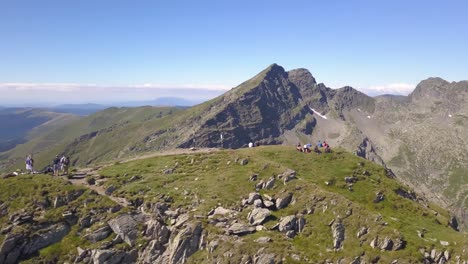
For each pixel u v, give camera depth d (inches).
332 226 2379.4
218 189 2844.5
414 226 2493.8
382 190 2974.9
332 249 2258.9
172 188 2947.8
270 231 2368.4
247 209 2588.6
